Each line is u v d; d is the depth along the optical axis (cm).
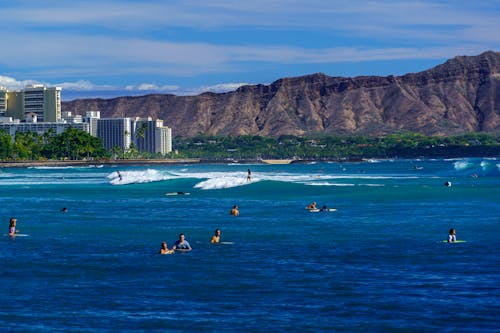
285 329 4772
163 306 5334
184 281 6122
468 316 4991
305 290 5766
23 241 8481
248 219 10712
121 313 5159
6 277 6328
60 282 6116
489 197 14125
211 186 18475
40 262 7025
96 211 12325
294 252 7500
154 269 6644
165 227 9775
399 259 7025
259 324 4878
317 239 8425
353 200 14138
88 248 7900
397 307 5231
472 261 6856
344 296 5559
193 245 8050
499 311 5094
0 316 5091
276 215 11275
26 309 5269
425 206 12569
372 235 8725
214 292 5731
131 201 14625
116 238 8706
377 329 4756
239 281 6097
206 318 5025
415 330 4728
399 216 10912
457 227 9412
